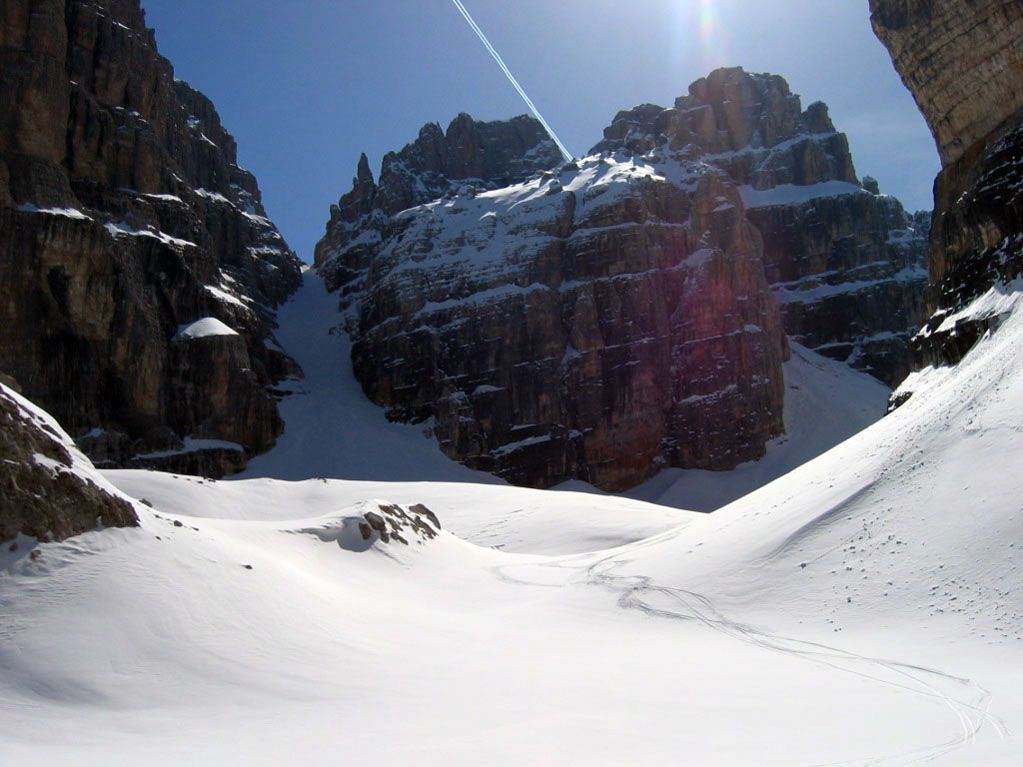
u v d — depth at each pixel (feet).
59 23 289.12
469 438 349.41
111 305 276.21
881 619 87.40
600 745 53.47
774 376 382.22
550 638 98.02
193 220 345.10
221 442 304.09
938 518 98.02
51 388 262.88
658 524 215.51
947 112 164.86
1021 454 97.30
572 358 364.38
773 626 94.63
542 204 401.90
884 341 441.68
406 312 384.88
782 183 495.82
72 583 77.51
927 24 160.25
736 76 520.42
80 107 305.53
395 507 153.99
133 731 58.49
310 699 68.49
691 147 470.39
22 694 64.03
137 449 277.44
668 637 96.68
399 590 122.83
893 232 489.26
